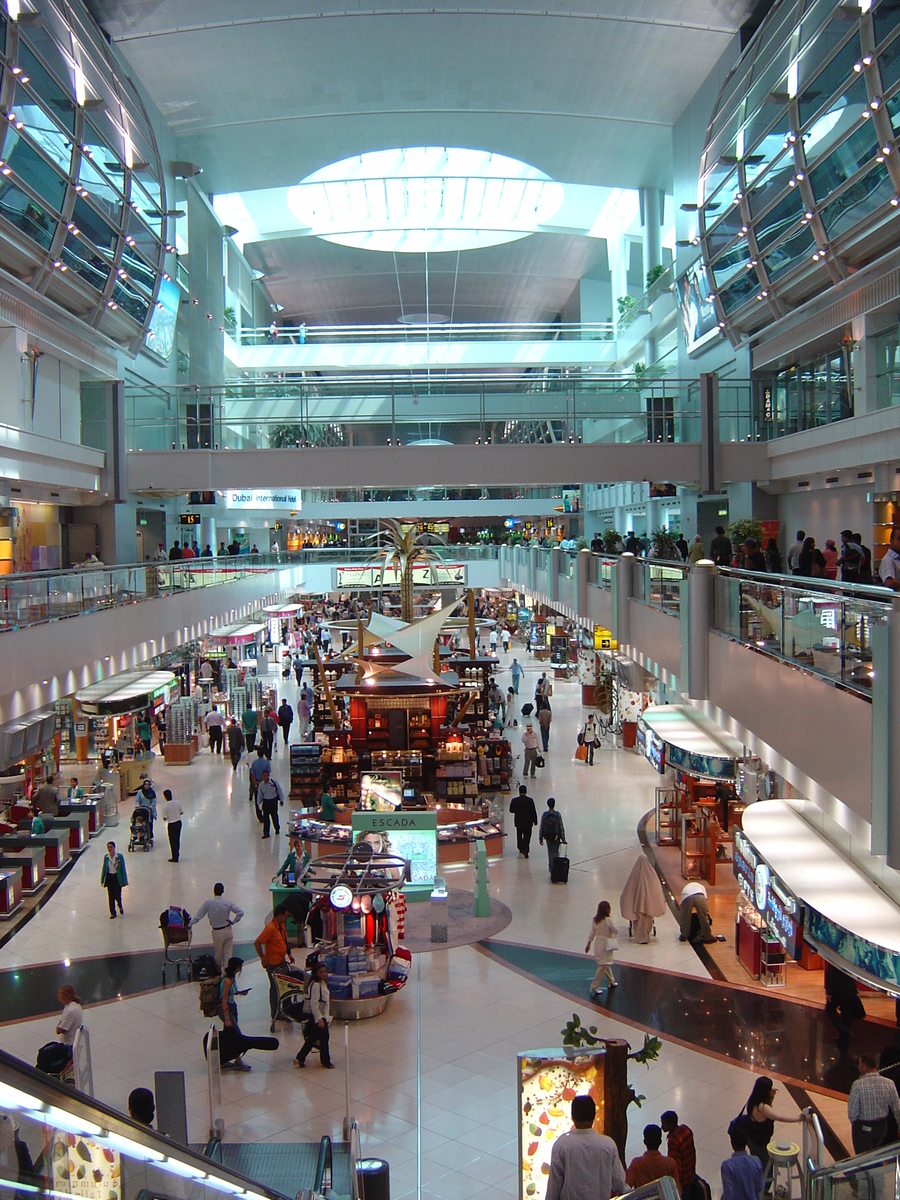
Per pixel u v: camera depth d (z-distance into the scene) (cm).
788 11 1894
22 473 1923
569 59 2597
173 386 2492
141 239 2391
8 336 1942
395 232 4144
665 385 2478
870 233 1716
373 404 2502
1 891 1372
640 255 3972
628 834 1758
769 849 1030
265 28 2388
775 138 1955
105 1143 366
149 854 1670
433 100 2852
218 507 3350
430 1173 789
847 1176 534
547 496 3881
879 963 759
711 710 1338
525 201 4034
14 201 1780
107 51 2194
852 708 805
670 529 3194
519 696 3272
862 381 1884
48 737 1537
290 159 3266
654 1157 645
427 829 1464
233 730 2269
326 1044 959
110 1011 1087
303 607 4300
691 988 1129
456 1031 1030
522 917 1366
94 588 1627
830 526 2178
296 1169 749
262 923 1344
